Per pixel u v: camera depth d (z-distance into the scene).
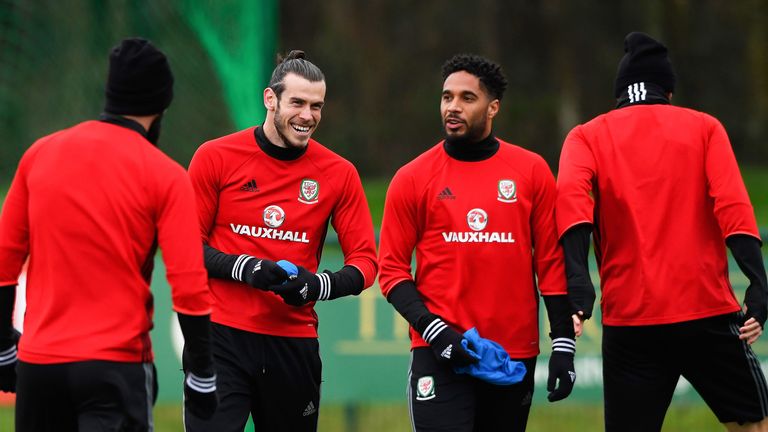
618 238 17.08
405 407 29.83
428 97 103.44
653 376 17.11
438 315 17.30
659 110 17.20
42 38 43.06
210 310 14.12
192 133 41.34
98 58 42.53
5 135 43.59
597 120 17.55
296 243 17.38
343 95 103.88
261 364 17.27
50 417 13.93
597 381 25.70
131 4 41.53
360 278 17.27
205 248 17.03
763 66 86.88
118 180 13.77
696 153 16.92
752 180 82.94
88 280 13.69
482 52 102.00
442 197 17.25
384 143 103.88
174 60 41.16
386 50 103.50
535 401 25.55
